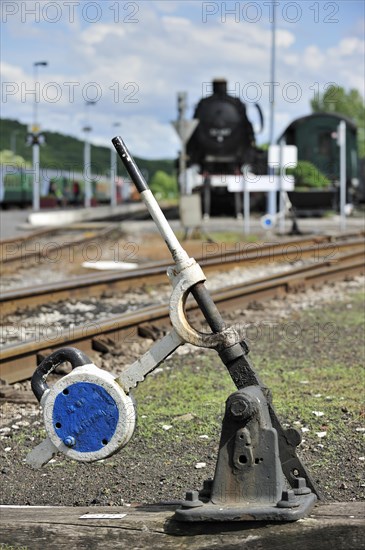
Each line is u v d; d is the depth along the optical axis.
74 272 15.85
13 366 7.14
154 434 5.52
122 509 3.80
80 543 3.57
